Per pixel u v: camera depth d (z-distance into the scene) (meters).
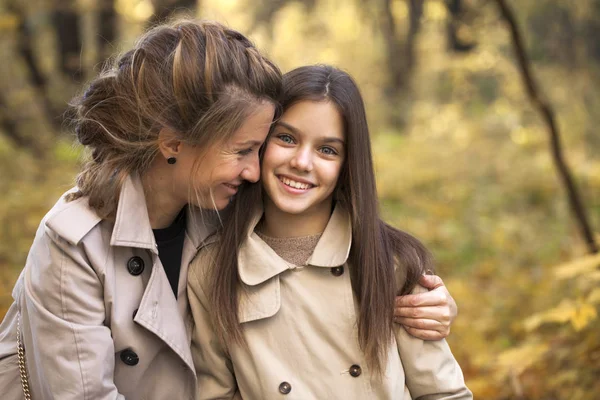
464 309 5.17
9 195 7.06
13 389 1.99
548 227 7.23
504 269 6.11
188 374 2.05
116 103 1.92
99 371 1.83
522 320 4.62
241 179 1.96
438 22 14.46
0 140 8.68
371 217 2.03
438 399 2.07
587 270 3.43
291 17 19.06
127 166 1.93
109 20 9.81
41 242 1.89
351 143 2.01
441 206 8.19
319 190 2.01
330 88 1.98
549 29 10.63
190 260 2.11
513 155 10.13
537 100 4.52
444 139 12.14
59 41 10.48
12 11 9.25
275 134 2.00
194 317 2.09
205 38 1.90
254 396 2.03
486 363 4.07
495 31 11.60
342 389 2.01
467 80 14.05
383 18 16.34
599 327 3.67
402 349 2.08
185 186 1.95
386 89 15.95
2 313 4.40
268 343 2.03
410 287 2.10
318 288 2.06
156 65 1.89
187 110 1.86
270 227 2.13
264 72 1.91
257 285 2.05
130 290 1.95
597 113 10.25
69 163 8.69
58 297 1.84
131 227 1.92
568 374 3.55
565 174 4.59
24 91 9.83
